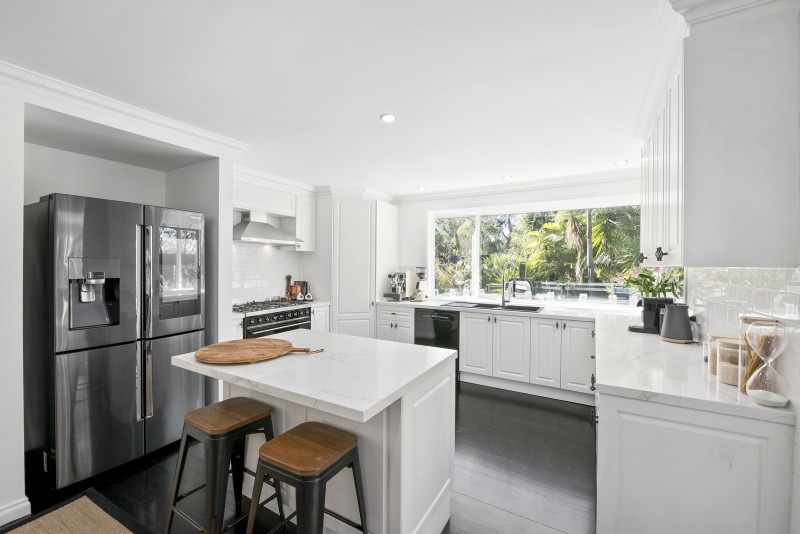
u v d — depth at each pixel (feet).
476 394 12.36
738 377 4.46
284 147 9.98
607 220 13.79
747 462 3.94
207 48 5.46
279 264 14.78
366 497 5.14
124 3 4.46
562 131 8.58
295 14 4.68
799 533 3.60
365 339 7.56
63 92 6.55
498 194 14.74
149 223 8.20
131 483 7.23
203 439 5.00
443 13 4.65
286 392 4.59
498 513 6.42
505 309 13.42
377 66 5.93
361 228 15.30
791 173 3.65
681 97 4.31
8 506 6.03
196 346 9.14
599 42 5.21
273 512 6.29
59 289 6.85
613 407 4.59
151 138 8.07
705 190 3.93
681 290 9.91
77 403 7.07
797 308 3.74
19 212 6.17
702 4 3.87
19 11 4.58
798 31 3.60
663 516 4.35
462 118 7.93
